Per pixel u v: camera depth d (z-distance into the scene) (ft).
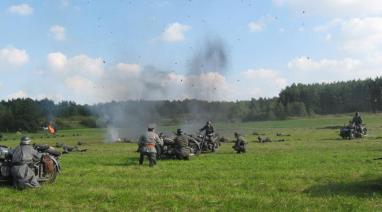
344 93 533.55
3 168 53.16
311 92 543.80
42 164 54.13
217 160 79.20
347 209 37.83
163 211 38.96
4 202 43.96
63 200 43.96
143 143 73.41
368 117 399.24
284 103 548.31
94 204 42.01
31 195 47.21
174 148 84.48
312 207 38.83
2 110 385.91
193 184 51.49
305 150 97.35
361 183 49.47
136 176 59.98
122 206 40.81
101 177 58.95
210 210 38.47
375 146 104.42
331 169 61.62
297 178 54.19
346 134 139.85
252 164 70.28
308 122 362.53
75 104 466.29
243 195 44.06
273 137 161.89
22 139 53.36
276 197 43.04
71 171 65.87
